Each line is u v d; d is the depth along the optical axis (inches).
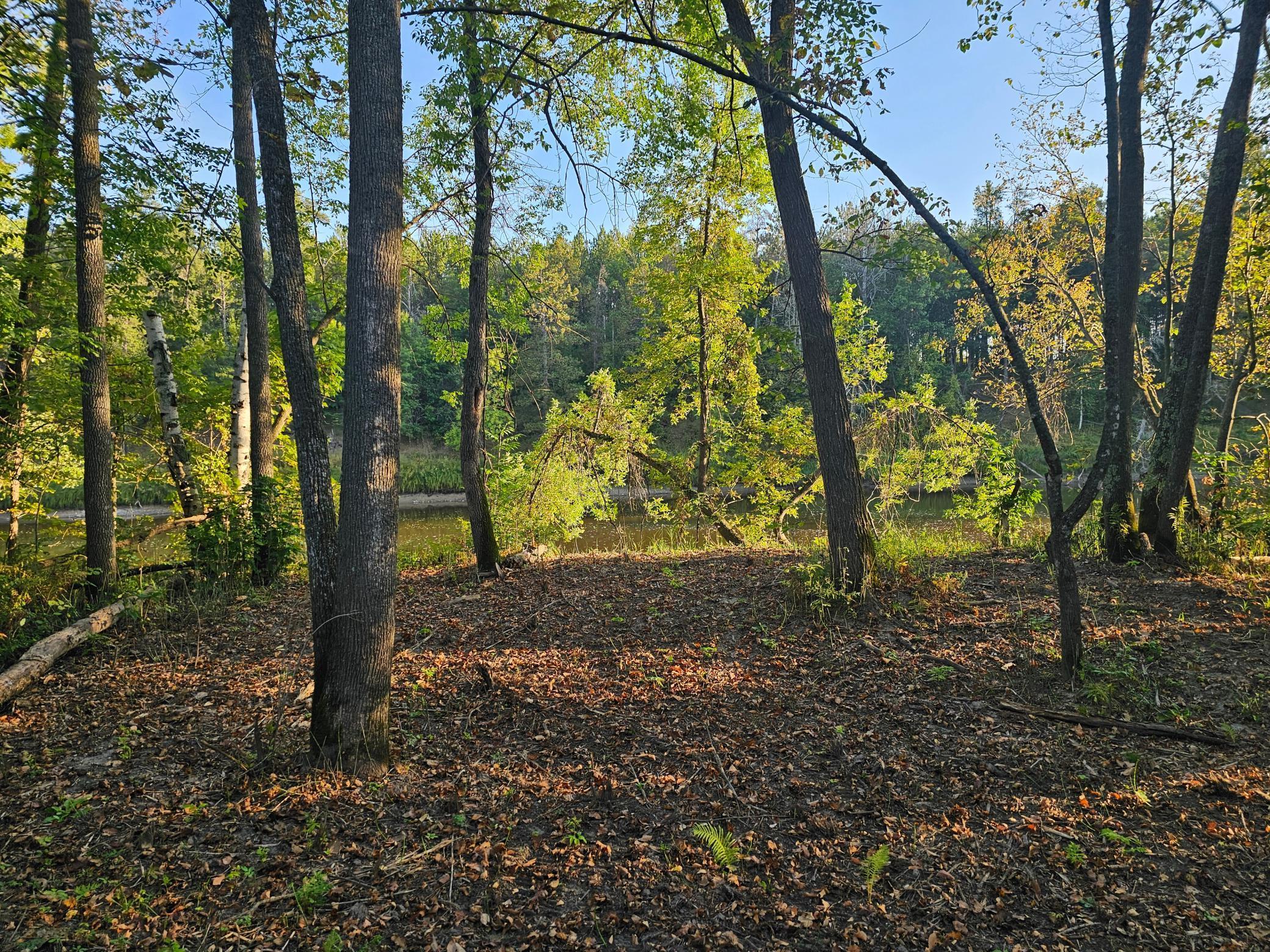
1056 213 535.2
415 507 1189.7
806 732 191.2
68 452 446.6
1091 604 257.8
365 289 166.9
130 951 120.6
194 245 354.3
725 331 557.3
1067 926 121.2
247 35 174.7
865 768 172.6
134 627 295.7
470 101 292.2
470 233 369.4
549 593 331.0
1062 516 203.6
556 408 569.6
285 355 176.4
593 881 137.6
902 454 578.6
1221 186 284.8
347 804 162.2
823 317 270.4
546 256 404.8
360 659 173.0
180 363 469.4
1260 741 167.6
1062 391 701.3
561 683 227.3
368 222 166.4
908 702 200.8
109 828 156.2
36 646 257.3
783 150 269.6
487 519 373.1
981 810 153.3
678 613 286.8
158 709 218.4
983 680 208.2
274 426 502.9
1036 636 232.1
